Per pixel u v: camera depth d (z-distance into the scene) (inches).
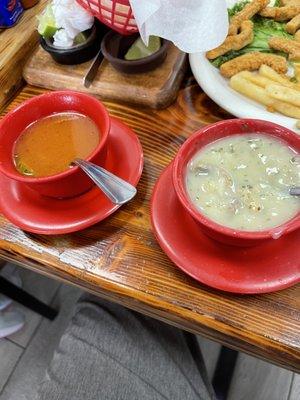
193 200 24.5
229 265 24.2
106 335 35.1
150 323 36.5
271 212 23.9
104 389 32.4
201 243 25.1
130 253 27.2
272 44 36.6
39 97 29.0
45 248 28.1
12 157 28.0
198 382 35.0
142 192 29.9
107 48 35.5
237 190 24.6
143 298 25.5
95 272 26.8
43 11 38.0
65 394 32.6
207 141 25.8
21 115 28.7
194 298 24.9
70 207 28.1
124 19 32.7
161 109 35.0
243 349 25.4
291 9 38.3
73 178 26.3
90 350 34.4
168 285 25.6
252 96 33.1
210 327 24.3
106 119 27.3
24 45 38.1
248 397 47.6
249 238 21.4
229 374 47.4
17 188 29.2
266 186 24.6
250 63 35.0
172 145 32.7
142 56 35.4
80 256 27.6
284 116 32.1
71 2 34.5
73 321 37.4
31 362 54.3
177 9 28.2
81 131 28.9
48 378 34.0
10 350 55.4
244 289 23.4
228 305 24.4
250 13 38.0
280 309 24.0
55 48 36.1
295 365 23.7
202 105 34.8
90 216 27.5
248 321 23.9
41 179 25.3
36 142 28.7
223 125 25.6
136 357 34.1
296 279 23.5
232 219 23.8
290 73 35.7
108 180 26.2
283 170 25.0
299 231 24.6
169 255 24.9
